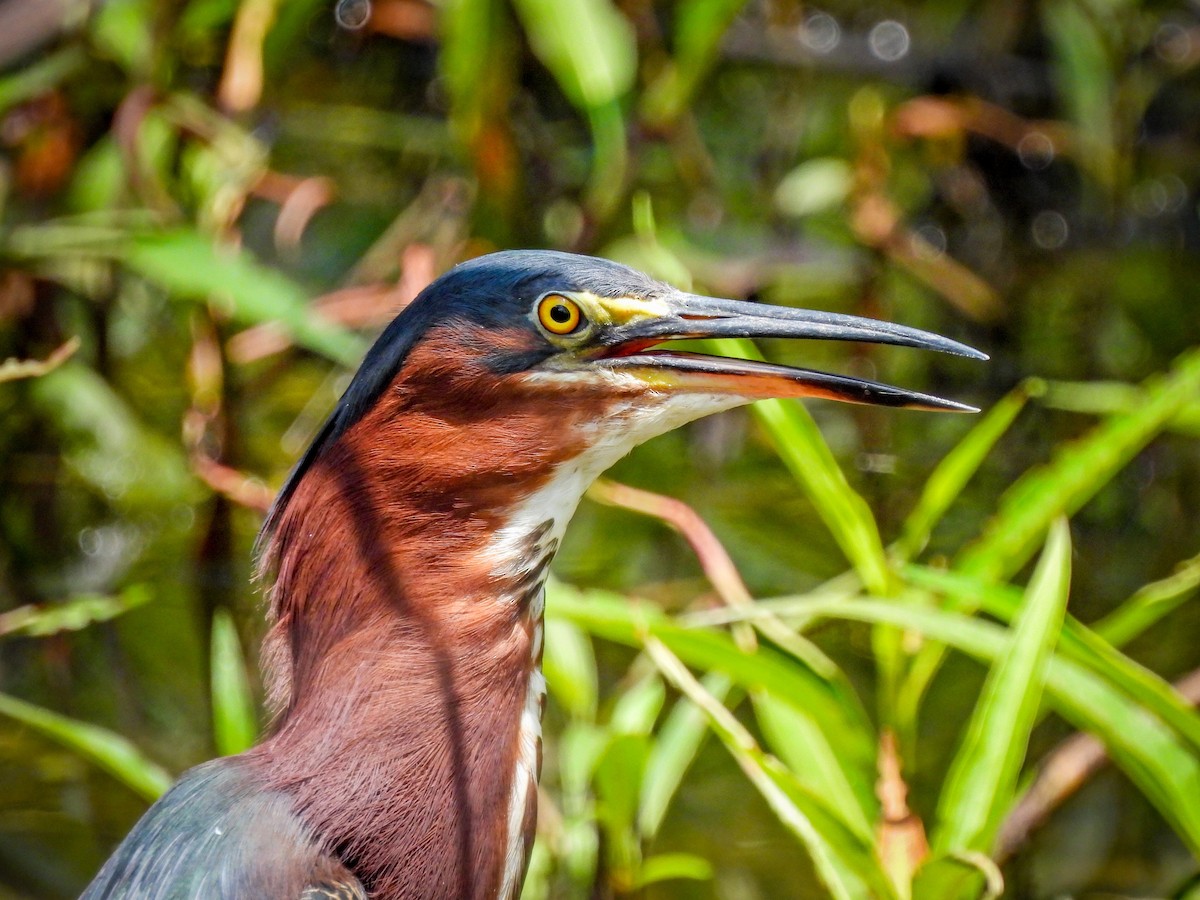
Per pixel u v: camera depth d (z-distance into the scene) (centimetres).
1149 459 1051
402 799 531
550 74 1058
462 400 559
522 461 563
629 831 625
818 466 617
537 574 576
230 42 967
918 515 636
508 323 561
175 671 928
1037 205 1184
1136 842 849
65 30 970
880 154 1062
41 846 816
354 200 1131
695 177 1057
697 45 895
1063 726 883
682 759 637
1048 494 614
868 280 1098
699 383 574
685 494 1030
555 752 834
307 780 529
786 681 574
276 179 993
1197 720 548
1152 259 1198
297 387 1071
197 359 914
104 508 1008
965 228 1185
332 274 1127
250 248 1123
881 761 582
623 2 1009
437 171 1069
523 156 1038
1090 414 1090
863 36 1205
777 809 538
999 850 679
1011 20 1198
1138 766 561
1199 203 1218
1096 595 984
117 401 990
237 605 929
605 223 958
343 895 507
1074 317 1169
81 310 1032
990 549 613
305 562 558
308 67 1112
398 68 1122
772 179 1158
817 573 958
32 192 997
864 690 866
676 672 554
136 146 908
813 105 1195
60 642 939
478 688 555
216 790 530
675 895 780
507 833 558
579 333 566
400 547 557
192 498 1009
